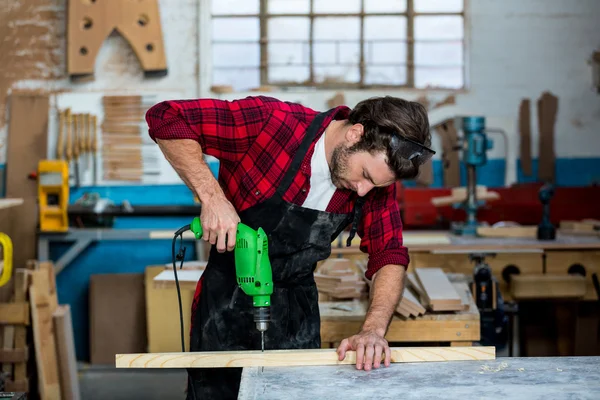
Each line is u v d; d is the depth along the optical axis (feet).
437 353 6.36
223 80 17.88
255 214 7.04
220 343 7.31
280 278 7.36
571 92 17.58
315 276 9.94
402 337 8.91
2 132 17.06
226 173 7.09
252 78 17.90
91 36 16.88
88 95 17.17
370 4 17.78
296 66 17.87
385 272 7.34
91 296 16.46
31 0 17.10
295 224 7.11
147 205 16.98
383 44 17.84
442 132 17.47
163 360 6.24
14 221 16.12
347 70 17.85
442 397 5.40
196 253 17.25
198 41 17.29
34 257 16.20
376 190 7.44
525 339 14.98
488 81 17.57
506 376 5.89
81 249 16.12
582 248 13.39
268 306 6.81
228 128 6.73
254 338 7.32
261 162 6.87
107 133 17.15
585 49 17.51
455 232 14.97
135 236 16.08
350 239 7.31
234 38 17.79
